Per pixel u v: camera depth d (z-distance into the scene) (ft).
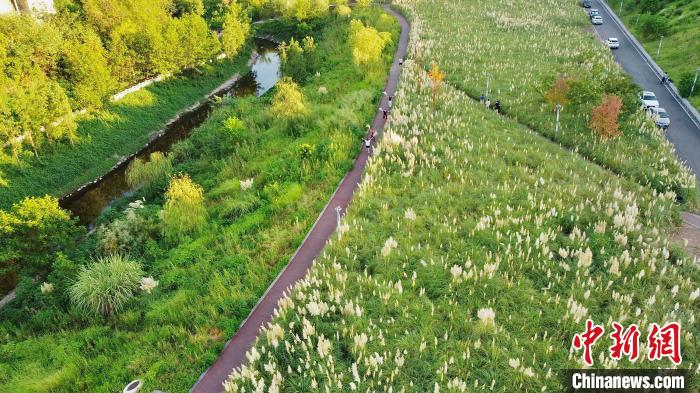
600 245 67.67
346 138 102.73
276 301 63.52
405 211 77.30
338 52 177.78
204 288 67.15
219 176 102.53
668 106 126.11
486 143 97.04
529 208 76.18
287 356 53.26
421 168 89.92
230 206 86.48
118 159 124.67
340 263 66.64
